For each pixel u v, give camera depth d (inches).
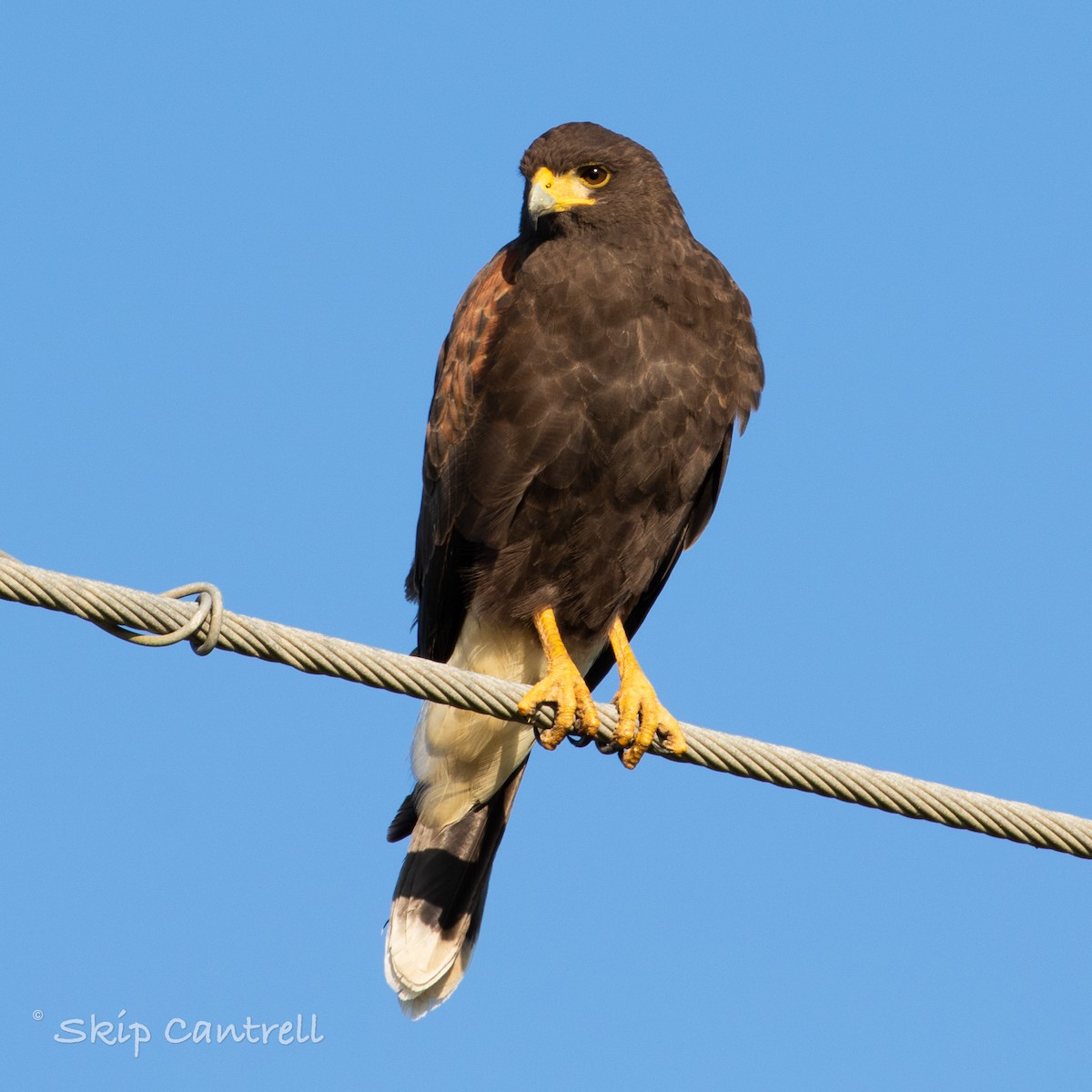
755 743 355.3
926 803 345.1
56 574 310.5
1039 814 343.0
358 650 335.9
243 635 325.1
